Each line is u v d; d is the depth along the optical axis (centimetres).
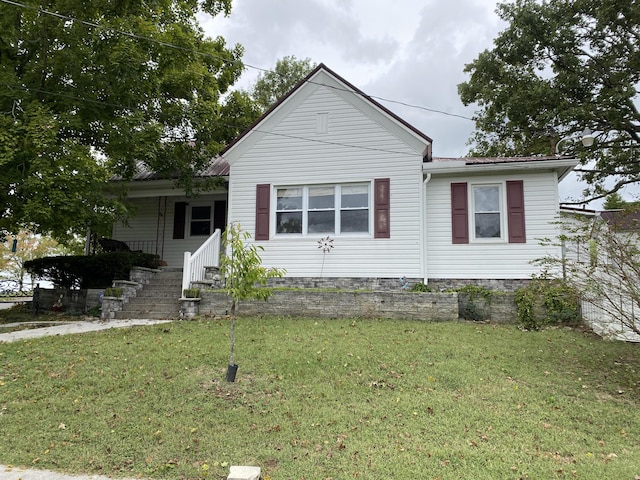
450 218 1209
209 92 1543
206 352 735
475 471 391
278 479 384
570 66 2203
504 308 1000
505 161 1157
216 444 450
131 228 1658
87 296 1330
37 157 1054
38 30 1177
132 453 438
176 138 1424
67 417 518
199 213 1628
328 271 1227
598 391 600
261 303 1066
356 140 1253
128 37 1235
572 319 955
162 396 569
